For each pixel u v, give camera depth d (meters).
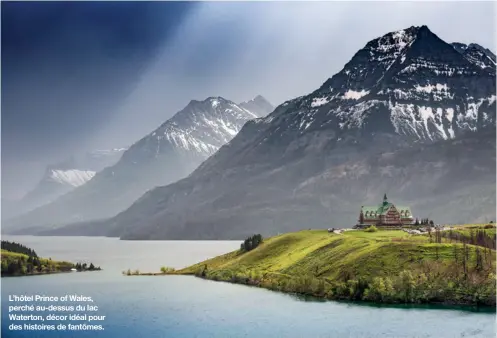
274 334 174.50
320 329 178.62
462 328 178.00
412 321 187.38
